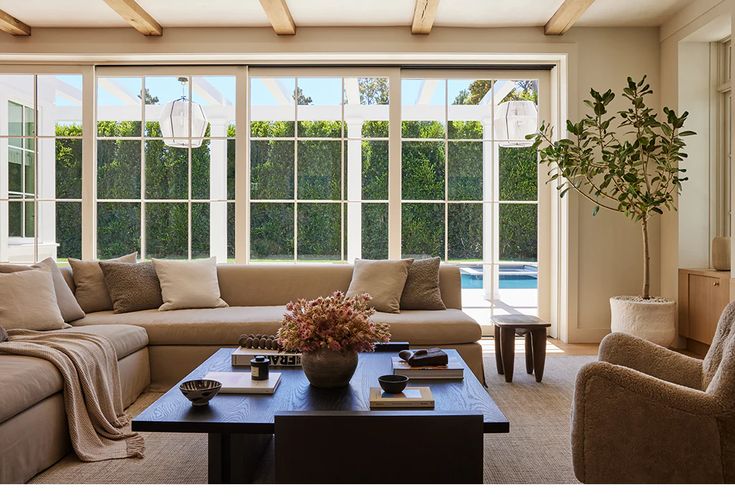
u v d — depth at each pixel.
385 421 1.29
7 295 3.23
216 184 5.30
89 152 5.25
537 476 2.35
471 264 5.51
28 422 2.28
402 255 5.47
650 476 1.75
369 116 5.37
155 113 5.30
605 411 1.79
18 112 5.28
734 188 4.14
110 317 3.77
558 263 5.34
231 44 5.06
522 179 5.51
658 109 5.18
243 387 2.20
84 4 4.56
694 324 4.66
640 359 2.24
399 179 5.37
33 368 2.41
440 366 2.46
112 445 2.65
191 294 4.13
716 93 4.88
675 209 4.59
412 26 4.91
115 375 3.02
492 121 5.49
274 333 3.64
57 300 3.56
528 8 4.68
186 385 2.11
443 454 1.29
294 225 5.38
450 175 5.49
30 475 2.28
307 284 4.37
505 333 3.81
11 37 5.05
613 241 5.18
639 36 5.16
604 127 4.63
